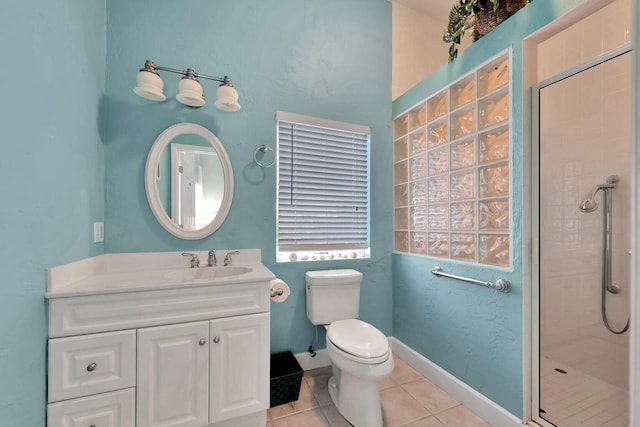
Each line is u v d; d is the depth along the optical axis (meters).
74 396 1.04
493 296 1.43
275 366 1.76
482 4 1.51
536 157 1.33
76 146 1.18
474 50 1.53
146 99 1.55
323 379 1.81
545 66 1.90
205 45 1.68
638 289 0.61
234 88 1.60
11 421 0.82
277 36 1.87
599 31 1.67
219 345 1.25
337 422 1.44
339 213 2.10
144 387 1.13
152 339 1.14
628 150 1.36
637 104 0.61
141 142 1.54
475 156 1.55
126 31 1.51
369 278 2.13
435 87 1.81
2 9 0.77
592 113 1.36
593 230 1.39
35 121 0.92
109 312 1.09
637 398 0.60
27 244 0.89
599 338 1.39
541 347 1.32
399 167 2.22
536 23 1.24
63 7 1.08
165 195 1.58
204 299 1.23
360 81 2.13
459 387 1.59
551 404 1.31
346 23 2.10
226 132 1.72
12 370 0.83
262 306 1.33
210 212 1.67
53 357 1.01
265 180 1.82
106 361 1.08
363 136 2.18
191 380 1.20
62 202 1.08
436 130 1.86
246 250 1.76
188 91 1.44
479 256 1.53
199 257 1.65
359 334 1.51
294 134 1.96
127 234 1.51
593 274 1.39
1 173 0.78
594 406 1.33
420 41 2.39
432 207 1.87
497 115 1.46
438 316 1.77
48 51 0.99
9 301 0.81
